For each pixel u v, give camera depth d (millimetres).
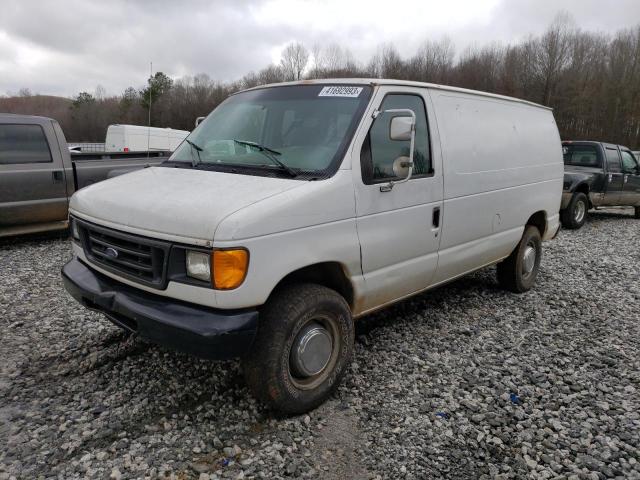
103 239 3408
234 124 4117
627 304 5957
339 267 3541
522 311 5566
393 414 3455
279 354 3146
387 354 4355
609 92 47031
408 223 3980
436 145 4277
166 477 2777
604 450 3127
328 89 3928
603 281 6941
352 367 4094
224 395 3598
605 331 5082
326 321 3465
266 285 2961
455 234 4586
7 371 3869
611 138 47219
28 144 7719
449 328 4988
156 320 2955
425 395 3705
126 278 3236
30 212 7770
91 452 2965
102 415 3324
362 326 4973
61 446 3004
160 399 3533
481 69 51406
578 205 11695
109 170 8945
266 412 3418
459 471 2914
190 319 2896
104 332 4586
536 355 4453
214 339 2818
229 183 3309
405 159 3711
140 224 3094
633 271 7559
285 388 3221
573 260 8203
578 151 12836
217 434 3176
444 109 4457
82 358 4102
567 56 49906
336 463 2953
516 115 5633
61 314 4992
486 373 4070
